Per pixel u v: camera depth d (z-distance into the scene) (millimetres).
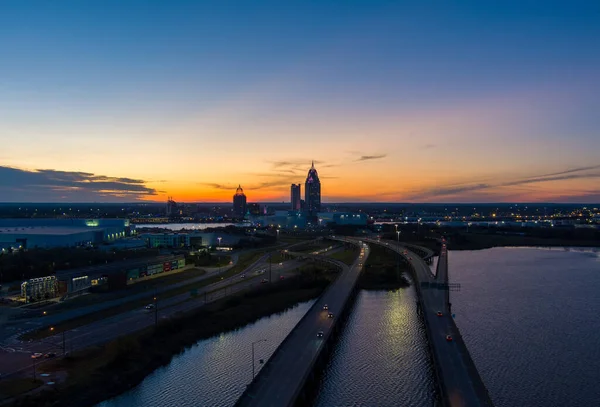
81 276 189375
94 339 122562
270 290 198000
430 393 98188
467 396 81438
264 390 85562
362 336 137250
